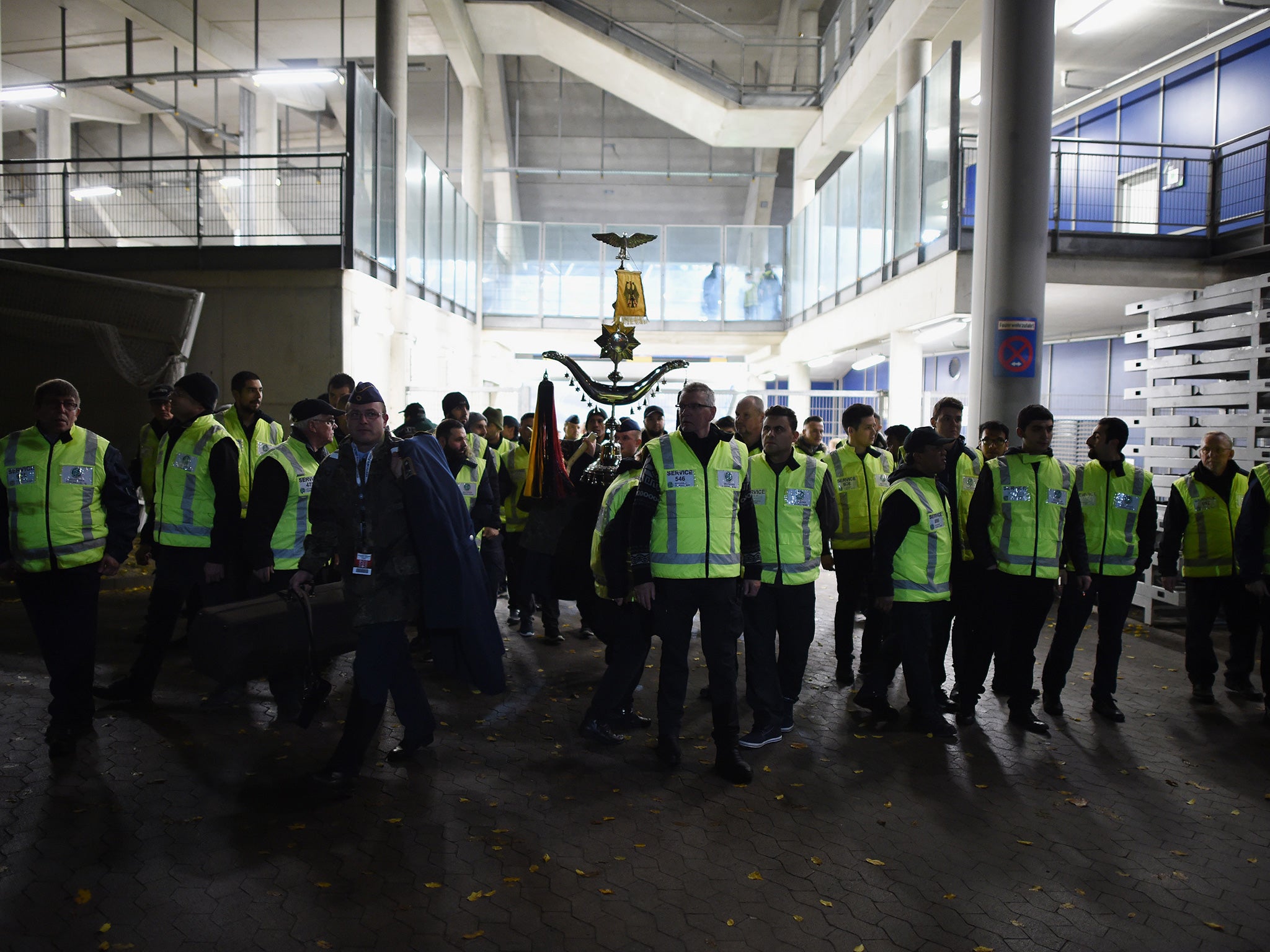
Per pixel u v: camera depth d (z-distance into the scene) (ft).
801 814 11.87
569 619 25.05
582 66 60.95
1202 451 17.85
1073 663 20.24
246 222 44.16
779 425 14.58
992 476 15.57
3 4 55.21
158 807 11.60
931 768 13.61
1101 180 46.39
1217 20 41.73
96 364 31.89
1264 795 12.82
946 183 32.42
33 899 9.36
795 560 14.55
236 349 34.94
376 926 9.00
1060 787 12.96
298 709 15.11
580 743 14.46
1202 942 9.04
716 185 79.97
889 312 38.60
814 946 8.84
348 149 34.81
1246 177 39.06
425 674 18.56
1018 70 27.50
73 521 13.29
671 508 13.06
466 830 11.18
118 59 64.59
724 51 68.33
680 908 9.48
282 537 15.15
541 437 17.43
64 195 36.55
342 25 48.06
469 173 60.70
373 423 12.05
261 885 9.73
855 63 48.62
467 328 56.54
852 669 19.29
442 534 11.81
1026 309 28.02
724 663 13.03
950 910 9.55
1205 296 25.26
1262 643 16.48
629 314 17.29
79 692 13.55
